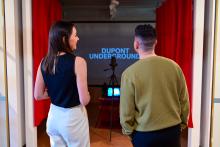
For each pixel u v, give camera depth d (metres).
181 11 3.23
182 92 1.84
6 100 3.01
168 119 1.77
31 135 3.21
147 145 1.79
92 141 4.02
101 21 6.43
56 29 1.92
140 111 1.77
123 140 4.07
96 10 6.39
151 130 1.75
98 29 6.45
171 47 3.58
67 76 1.90
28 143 3.21
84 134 2.06
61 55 1.93
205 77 3.12
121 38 6.45
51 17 3.92
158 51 4.55
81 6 6.25
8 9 2.91
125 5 6.18
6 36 2.95
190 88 3.09
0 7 2.91
